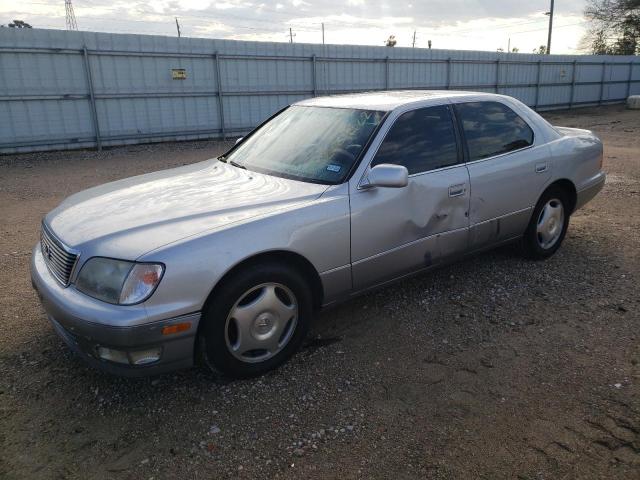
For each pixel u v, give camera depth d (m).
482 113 4.44
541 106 30.06
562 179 4.91
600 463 2.45
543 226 4.91
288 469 2.47
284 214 3.17
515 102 4.82
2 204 8.45
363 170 3.55
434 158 3.95
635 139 16.19
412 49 23.02
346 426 2.75
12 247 5.94
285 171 3.77
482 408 2.87
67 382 3.19
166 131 17.19
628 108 30.08
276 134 4.29
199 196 3.42
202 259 2.82
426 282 4.57
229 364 3.05
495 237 4.46
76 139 15.47
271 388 3.10
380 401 2.96
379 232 3.58
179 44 16.75
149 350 2.76
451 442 2.61
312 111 4.31
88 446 2.65
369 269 3.60
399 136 3.81
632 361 3.28
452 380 3.14
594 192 5.36
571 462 2.46
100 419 2.85
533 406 2.87
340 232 3.38
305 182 3.57
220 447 2.62
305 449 2.59
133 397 3.04
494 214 4.36
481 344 3.54
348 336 3.69
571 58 30.53
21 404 2.99
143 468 2.49
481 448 2.56
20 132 14.57
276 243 3.07
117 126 16.20
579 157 5.07
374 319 3.93
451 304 4.15
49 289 3.02
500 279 4.61
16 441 2.69
